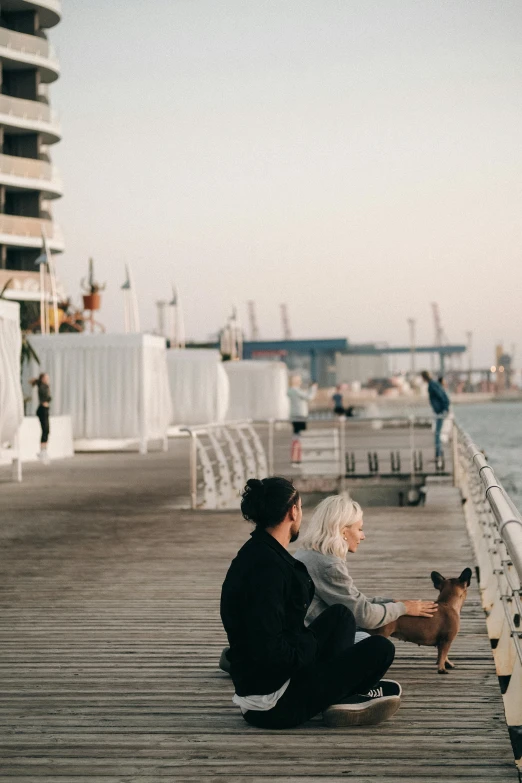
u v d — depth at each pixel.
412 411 151.00
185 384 32.31
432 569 8.56
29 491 16.08
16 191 47.75
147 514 12.98
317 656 4.31
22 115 46.56
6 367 16.08
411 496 18.33
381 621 4.62
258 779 3.63
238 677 4.05
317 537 4.55
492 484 5.20
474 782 3.57
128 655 5.65
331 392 151.00
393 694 4.39
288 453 24.41
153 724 4.33
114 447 26.97
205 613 6.84
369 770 3.71
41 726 4.32
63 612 6.91
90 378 25.77
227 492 15.20
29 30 48.44
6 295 44.03
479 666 5.27
